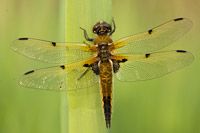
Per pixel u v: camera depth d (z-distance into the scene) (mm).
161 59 395
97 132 376
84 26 376
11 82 421
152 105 425
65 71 389
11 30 434
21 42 390
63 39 389
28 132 420
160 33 396
